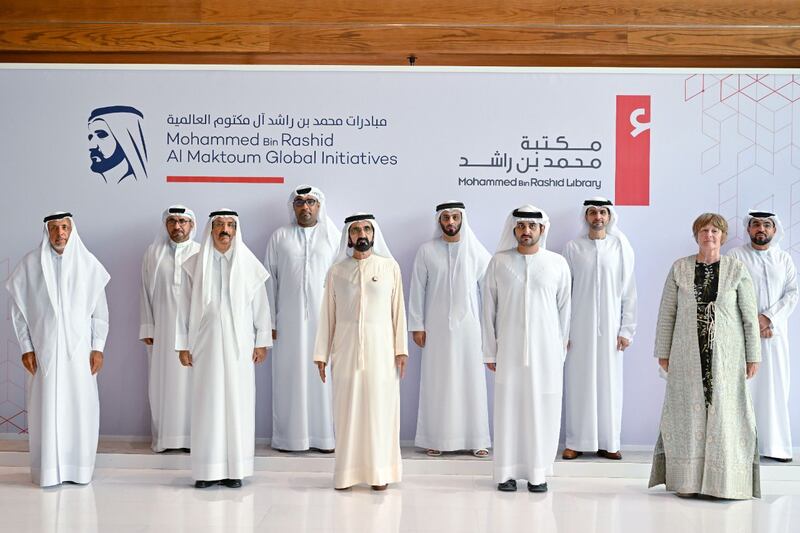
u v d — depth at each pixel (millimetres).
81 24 6293
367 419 4961
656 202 5820
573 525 4363
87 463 5113
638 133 5812
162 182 5879
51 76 5859
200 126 5863
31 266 5105
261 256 5863
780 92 5770
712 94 5785
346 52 6352
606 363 5535
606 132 5820
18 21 6289
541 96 5824
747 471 4836
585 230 5656
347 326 4984
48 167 5867
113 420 5879
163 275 5582
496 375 5020
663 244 5820
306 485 5129
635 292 5613
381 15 6332
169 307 5562
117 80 5863
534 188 5840
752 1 6293
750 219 5582
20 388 5863
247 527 4277
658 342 5027
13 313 5090
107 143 5875
